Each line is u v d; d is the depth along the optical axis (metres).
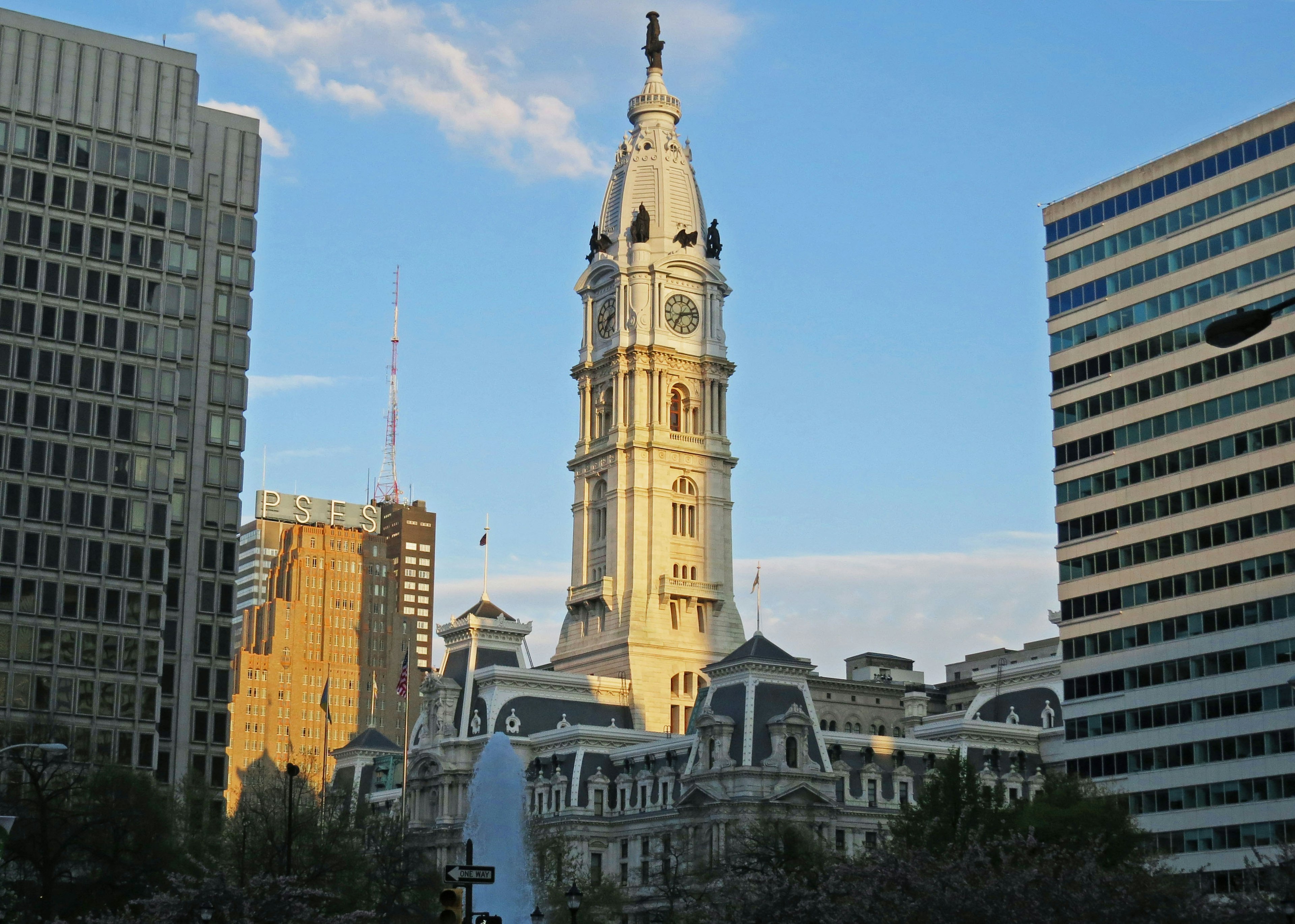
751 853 196.00
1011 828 174.88
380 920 190.25
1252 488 191.88
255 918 134.75
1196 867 191.75
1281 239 191.88
